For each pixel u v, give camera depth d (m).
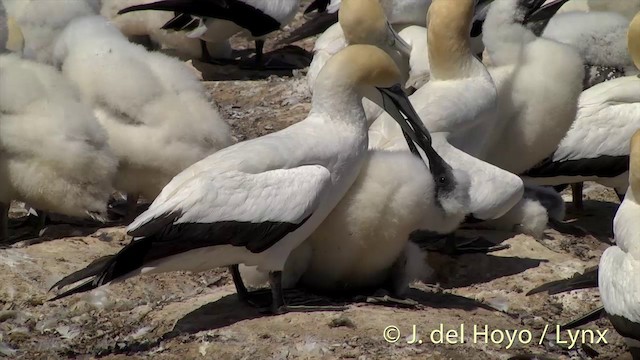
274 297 13.17
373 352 12.33
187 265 12.52
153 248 12.18
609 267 12.40
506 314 13.99
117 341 12.95
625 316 12.02
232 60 24.17
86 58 16.09
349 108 13.31
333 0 23.92
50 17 18.59
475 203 14.56
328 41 20.33
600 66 20.34
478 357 12.53
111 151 15.58
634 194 12.66
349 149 13.16
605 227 17.41
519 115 16.64
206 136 16.06
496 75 16.64
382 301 13.66
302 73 23.25
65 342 13.05
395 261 13.66
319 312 13.22
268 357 12.22
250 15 22.97
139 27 24.28
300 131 13.19
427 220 13.50
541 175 17.28
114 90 15.80
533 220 16.14
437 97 15.16
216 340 12.66
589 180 17.47
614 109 17.28
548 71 16.55
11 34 17.72
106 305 13.93
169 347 12.64
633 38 17.33
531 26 17.59
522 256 15.59
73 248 15.25
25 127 15.03
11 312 13.64
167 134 15.82
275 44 25.44
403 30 20.02
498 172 14.85
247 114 21.23
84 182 15.38
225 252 12.59
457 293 14.68
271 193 12.53
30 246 15.27
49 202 15.43
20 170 15.20
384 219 13.09
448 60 15.54
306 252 13.53
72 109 15.22
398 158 13.20
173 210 12.18
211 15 22.78
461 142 15.35
